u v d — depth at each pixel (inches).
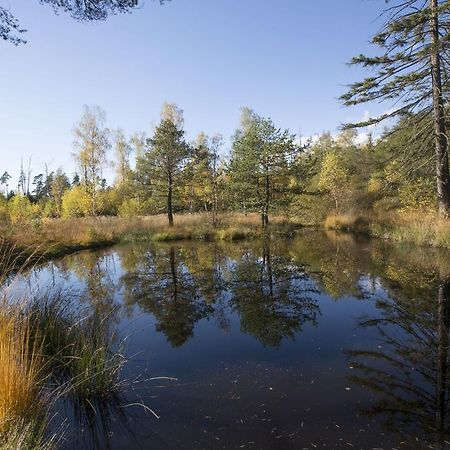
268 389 156.6
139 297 331.3
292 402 145.2
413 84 520.1
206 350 205.5
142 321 261.4
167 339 224.4
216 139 1028.5
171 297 330.0
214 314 277.0
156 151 949.2
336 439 120.4
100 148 1161.4
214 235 847.7
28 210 732.7
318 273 413.1
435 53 478.6
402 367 175.2
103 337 182.4
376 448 115.0
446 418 131.0
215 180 1033.5
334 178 1024.2
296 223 1047.6
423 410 136.8
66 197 1189.7
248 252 606.2
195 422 132.3
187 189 1186.6
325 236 802.8
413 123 553.0
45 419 123.6
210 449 116.9
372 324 238.2
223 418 134.6
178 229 886.4
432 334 214.8
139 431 127.7
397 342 206.5
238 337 226.4
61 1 230.4
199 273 442.6
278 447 116.9
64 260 541.6
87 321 209.3
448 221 515.2
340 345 205.9
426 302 277.9
